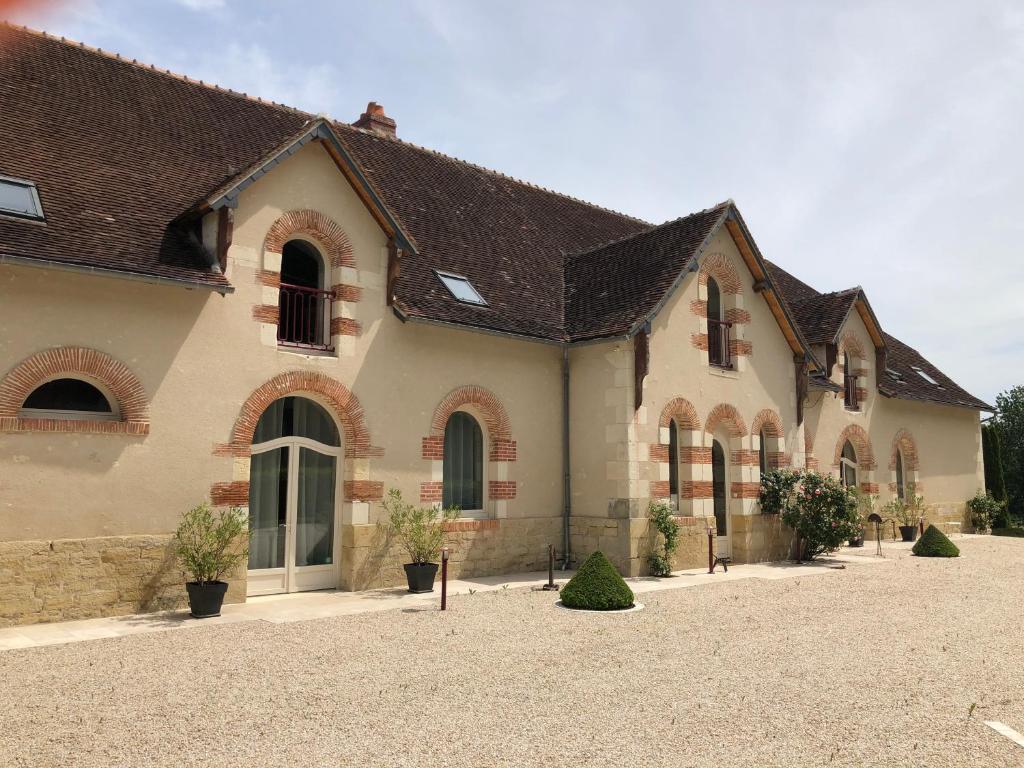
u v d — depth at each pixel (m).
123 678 6.79
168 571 9.77
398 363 12.37
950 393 24.38
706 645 8.45
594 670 7.36
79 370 9.25
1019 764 5.21
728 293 16.23
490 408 13.59
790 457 17.00
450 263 14.26
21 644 7.93
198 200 10.46
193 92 14.14
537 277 15.93
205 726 5.64
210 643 8.14
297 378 11.16
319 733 5.56
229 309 10.59
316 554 11.70
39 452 8.92
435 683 6.83
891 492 21.55
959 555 17.45
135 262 9.48
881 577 13.81
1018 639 8.94
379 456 12.01
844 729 5.84
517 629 9.11
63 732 5.47
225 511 10.28
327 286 11.92
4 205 9.10
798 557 16.48
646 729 5.76
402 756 5.16
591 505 14.16
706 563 14.87
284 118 15.09
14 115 10.87
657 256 15.09
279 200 11.23
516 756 5.20
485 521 13.35
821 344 19.84
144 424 9.66
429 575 11.71
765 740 5.58
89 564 9.19
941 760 5.26
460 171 18.03
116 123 12.08
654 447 14.12
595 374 14.34
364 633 8.75
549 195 19.89
